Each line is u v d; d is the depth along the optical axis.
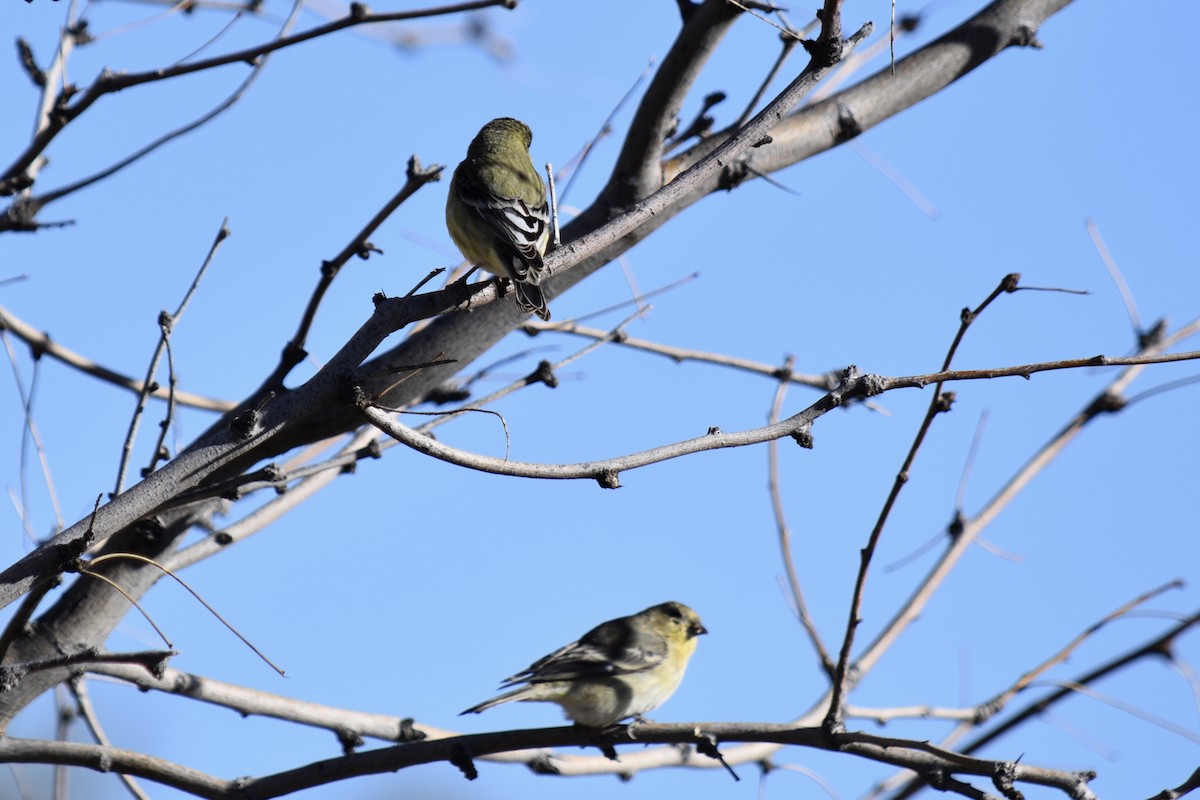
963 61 13.11
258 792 9.80
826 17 8.77
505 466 7.99
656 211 9.14
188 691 11.16
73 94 9.66
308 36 9.98
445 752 9.80
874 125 12.90
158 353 9.12
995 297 8.62
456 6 10.04
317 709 11.66
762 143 9.20
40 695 10.57
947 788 8.75
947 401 8.83
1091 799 8.45
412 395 11.64
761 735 9.34
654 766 12.11
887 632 12.49
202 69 9.79
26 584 7.75
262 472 9.80
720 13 10.93
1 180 9.66
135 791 11.22
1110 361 8.16
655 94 11.45
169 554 11.05
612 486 8.10
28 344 12.45
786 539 12.50
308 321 11.23
